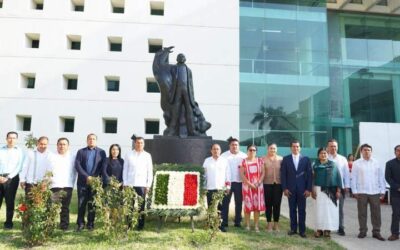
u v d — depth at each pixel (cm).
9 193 723
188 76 1063
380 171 777
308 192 745
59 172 724
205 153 995
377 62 2458
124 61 1955
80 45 2028
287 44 2114
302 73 2092
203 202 747
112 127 1983
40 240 616
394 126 1756
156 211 725
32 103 1897
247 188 777
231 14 2028
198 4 2017
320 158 763
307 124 2042
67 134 1888
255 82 2048
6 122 1875
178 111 1048
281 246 658
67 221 735
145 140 1026
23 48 1934
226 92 1959
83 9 2067
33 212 612
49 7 1973
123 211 648
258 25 2111
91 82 1933
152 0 2003
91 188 732
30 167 735
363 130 1748
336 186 745
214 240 669
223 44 1997
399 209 752
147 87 1989
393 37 2491
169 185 753
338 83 2402
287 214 1027
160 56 1084
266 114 2023
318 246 670
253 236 715
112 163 770
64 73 1931
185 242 652
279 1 2153
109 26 1977
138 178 734
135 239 658
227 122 1938
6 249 589
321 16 2162
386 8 2502
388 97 2416
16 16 1956
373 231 764
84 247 602
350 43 2478
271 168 791
